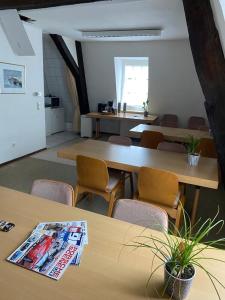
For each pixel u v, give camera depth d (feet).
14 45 12.55
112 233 4.30
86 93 21.77
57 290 3.12
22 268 3.44
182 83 18.25
